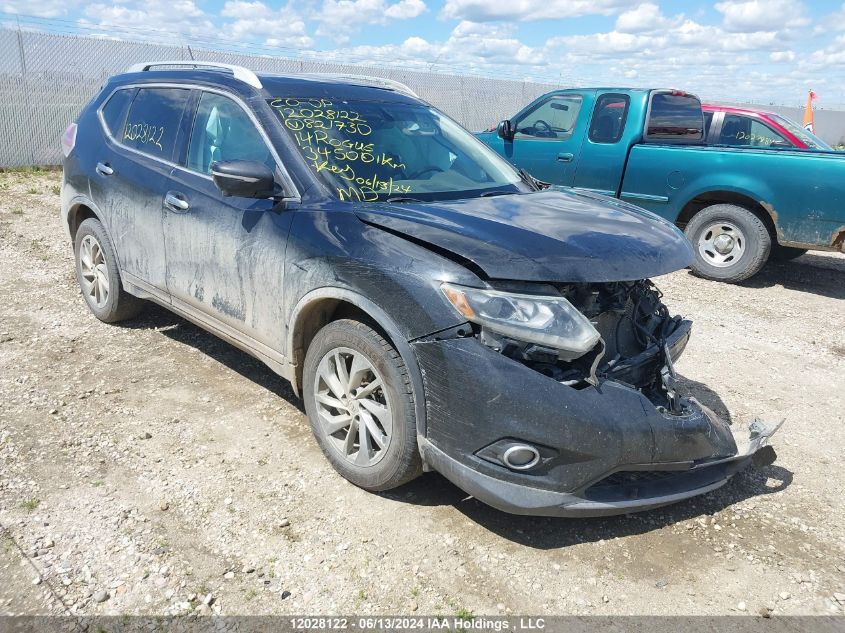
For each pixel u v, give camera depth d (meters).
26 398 4.02
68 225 5.34
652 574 2.85
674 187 7.77
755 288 7.64
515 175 4.35
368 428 3.15
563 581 2.78
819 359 5.48
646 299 3.39
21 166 13.73
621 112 8.13
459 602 2.64
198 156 4.10
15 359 4.54
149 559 2.76
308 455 3.57
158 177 4.27
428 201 3.54
